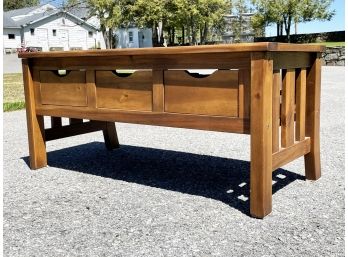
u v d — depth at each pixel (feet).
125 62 7.75
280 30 85.51
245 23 93.91
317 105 8.26
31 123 9.53
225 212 6.85
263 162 6.41
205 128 6.96
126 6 74.84
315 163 8.36
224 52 6.44
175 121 7.29
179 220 6.56
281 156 7.12
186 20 77.20
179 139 12.75
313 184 8.23
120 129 14.62
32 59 9.32
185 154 10.91
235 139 12.54
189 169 9.50
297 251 5.49
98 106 8.37
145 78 7.59
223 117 6.74
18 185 8.54
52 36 100.12
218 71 6.69
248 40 94.43
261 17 83.66
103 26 78.89
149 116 7.62
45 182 8.73
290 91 7.32
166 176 9.00
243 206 7.11
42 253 5.60
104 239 5.97
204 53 6.71
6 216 6.89
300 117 7.85
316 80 8.11
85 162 10.30
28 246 5.81
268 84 6.28
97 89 8.33
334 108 18.08
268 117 6.40
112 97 8.12
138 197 7.68
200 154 10.87
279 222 6.41
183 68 7.00
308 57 7.97
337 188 7.97
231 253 5.45
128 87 7.84
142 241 5.86
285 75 7.17
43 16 97.50
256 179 6.50
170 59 7.14
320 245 5.65
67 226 6.45
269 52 6.22
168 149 11.52
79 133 10.63
